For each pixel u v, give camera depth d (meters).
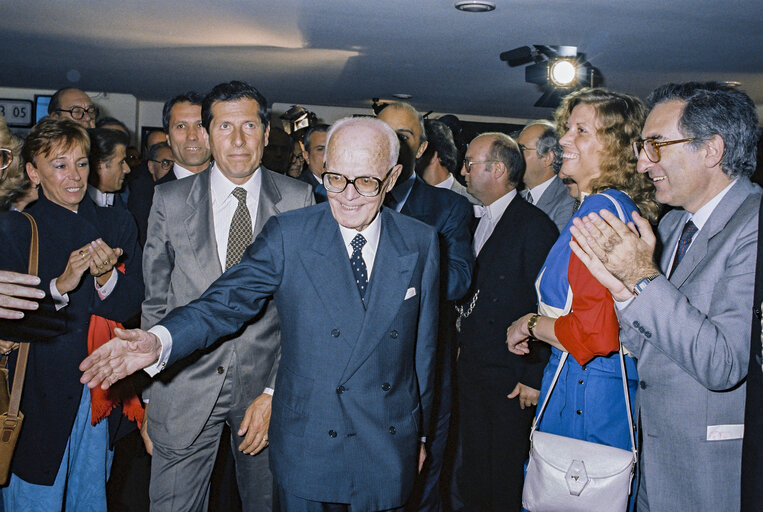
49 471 2.60
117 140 4.10
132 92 9.03
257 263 2.03
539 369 3.05
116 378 1.85
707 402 1.87
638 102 2.31
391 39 5.36
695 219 1.99
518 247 3.21
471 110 9.63
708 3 4.16
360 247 2.03
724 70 6.40
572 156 2.30
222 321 2.02
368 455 1.97
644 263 1.81
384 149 1.93
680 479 1.90
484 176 3.43
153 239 2.50
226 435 3.18
